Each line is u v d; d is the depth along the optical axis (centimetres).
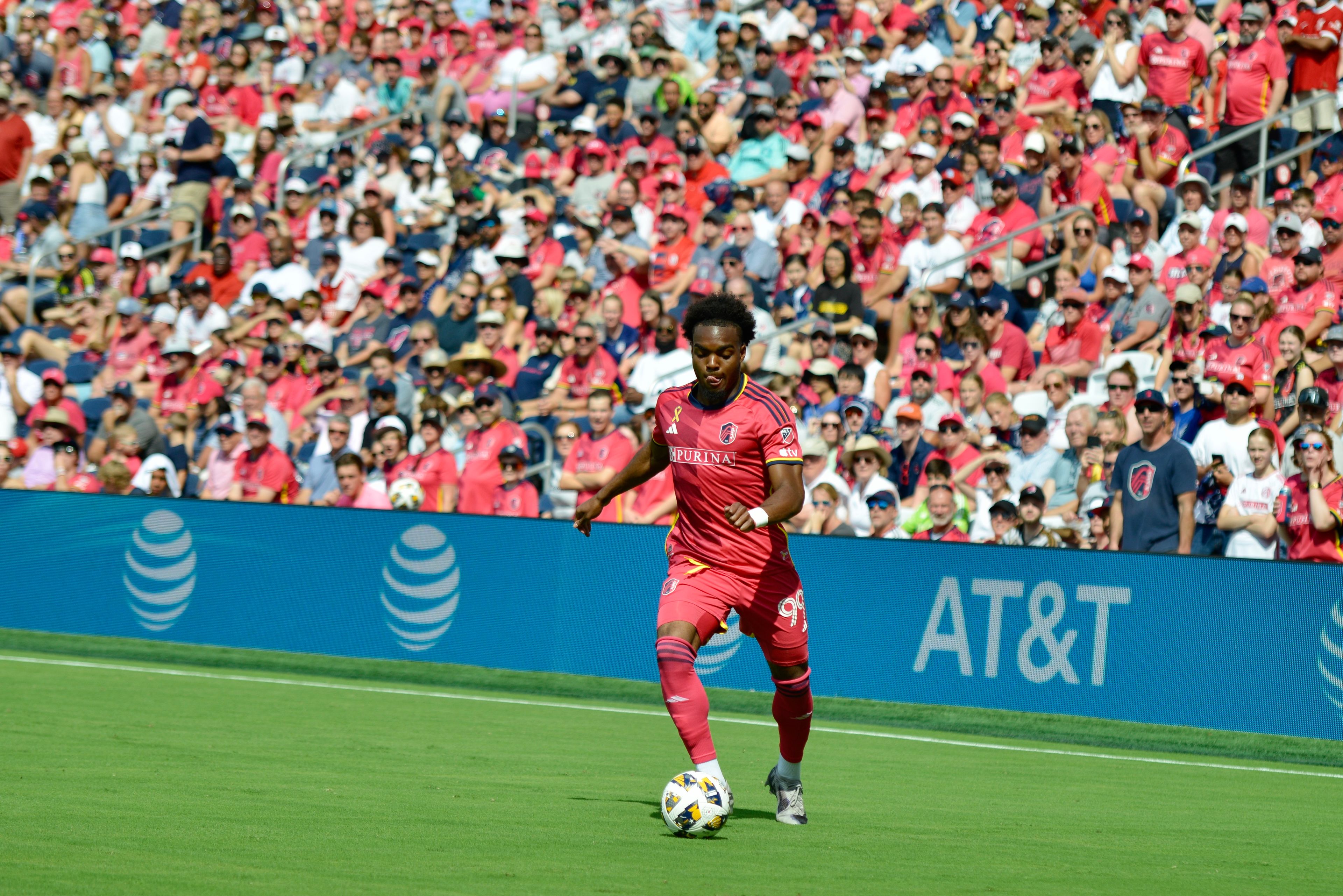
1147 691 3641
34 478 5625
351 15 7956
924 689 3903
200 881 1487
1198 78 5584
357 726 3178
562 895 1483
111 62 8294
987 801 2480
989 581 3853
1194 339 4619
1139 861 1906
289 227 6900
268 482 5231
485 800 2189
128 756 2531
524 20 7275
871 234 5453
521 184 6556
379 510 4625
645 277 5756
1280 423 4312
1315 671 3472
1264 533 3909
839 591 4034
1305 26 5375
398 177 6800
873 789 2584
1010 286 5247
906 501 4506
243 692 3806
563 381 5275
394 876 1556
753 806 2284
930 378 4756
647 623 4231
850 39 6419
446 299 6038
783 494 1962
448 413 5109
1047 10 6056
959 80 6084
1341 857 2022
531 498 4831
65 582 5022
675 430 2031
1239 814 2453
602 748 2989
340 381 5606
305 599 4694
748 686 4156
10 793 2064
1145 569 3672
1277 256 4866
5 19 8619
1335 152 5028
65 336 6606
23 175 7488
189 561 4862
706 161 6150
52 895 1389
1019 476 4438
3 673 4012
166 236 7212
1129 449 4022
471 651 4456
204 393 5859
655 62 6638
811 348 5184
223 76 7781
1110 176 5353
